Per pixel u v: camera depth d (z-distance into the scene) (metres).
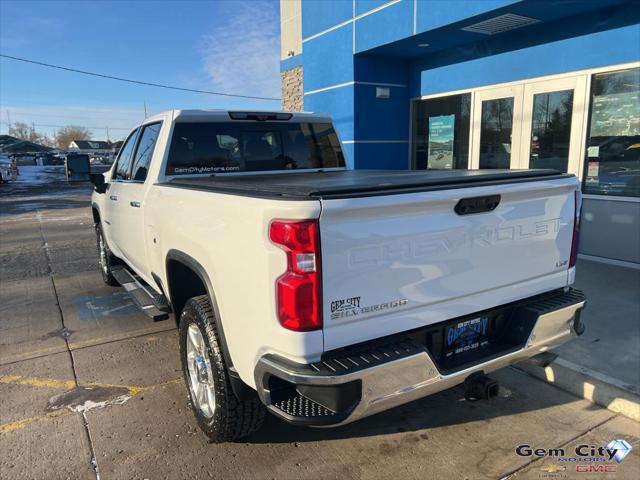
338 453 3.13
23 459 3.09
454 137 9.45
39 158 65.69
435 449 3.17
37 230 12.33
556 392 3.84
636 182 6.67
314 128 4.86
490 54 8.40
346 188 2.27
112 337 5.05
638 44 6.41
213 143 4.26
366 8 9.12
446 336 2.72
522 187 2.80
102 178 5.87
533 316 2.92
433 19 7.78
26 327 5.38
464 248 2.64
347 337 2.31
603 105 6.93
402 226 2.40
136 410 3.64
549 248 3.09
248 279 2.44
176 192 3.33
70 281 7.26
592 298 5.53
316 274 2.18
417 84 10.05
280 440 3.27
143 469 2.98
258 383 2.45
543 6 6.63
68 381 4.11
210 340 2.92
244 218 2.42
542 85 7.66
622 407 3.50
